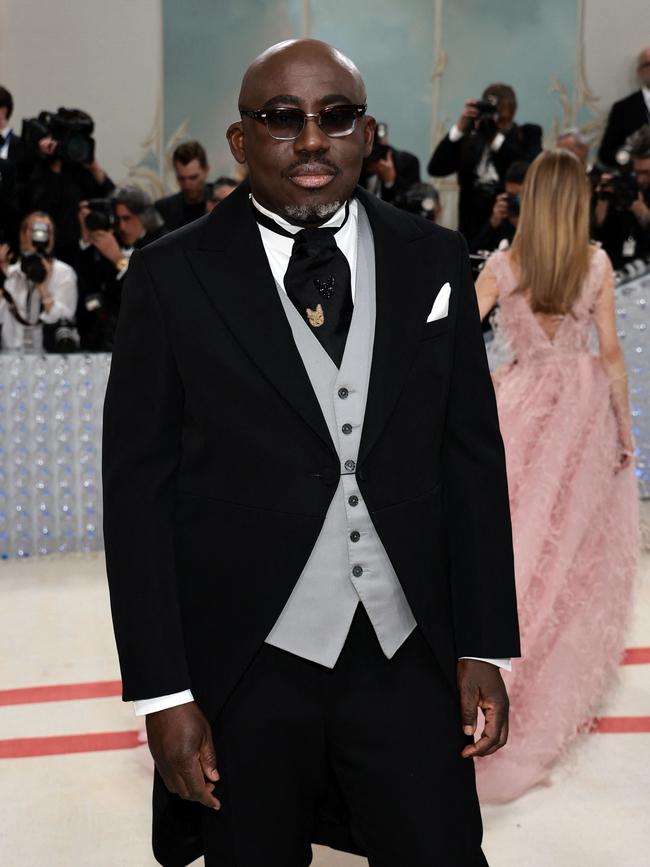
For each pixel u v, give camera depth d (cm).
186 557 145
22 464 479
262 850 143
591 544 299
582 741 291
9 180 512
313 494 141
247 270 144
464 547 148
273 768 143
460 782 144
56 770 288
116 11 643
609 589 296
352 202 153
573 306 309
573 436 302
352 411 144
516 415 307
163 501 143
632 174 544
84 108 649
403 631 145
